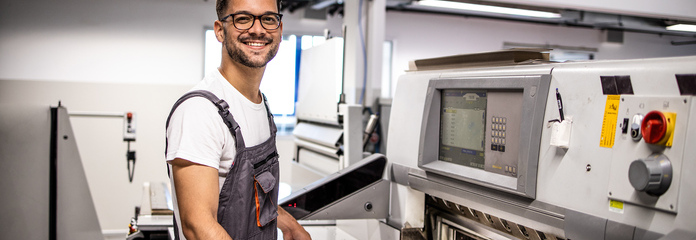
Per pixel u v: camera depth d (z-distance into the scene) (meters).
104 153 5.13
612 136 1.08
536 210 1.26
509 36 7.52
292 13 6.12
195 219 1.13
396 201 1.83
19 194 2.79
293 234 1.63
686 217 0.93
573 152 1.16
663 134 0.96
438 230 1.77
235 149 1.25
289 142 5.79
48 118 3.59
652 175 0.95
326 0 5.13
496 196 1.38
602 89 1.11
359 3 4.07
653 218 1.00
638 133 1.02
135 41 5.52
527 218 1.29
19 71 5.21
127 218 5.21
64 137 3.74
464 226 1.67
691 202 0.93
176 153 1.15
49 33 5.27
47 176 3.39
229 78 1.30
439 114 1.63
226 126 1.22
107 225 5.16
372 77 4.16
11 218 2.62
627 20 6.53
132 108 5.17
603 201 1.09
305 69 3.79
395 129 1.83
